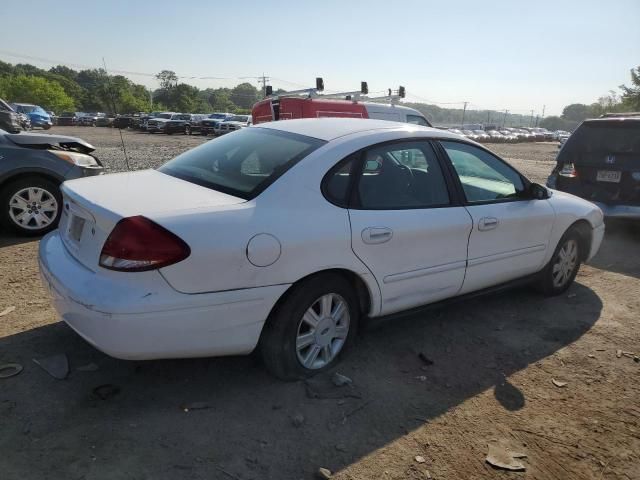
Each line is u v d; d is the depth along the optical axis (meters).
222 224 2.75
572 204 4.87
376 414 2.98
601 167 7.14
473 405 3.13
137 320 2.57
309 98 11.82
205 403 2.96
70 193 3.15
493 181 4.23
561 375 3.55
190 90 107.06
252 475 2.45
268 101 12.66
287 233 2.92
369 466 2.57
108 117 49.31
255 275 2.83
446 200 3.80
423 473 2.54
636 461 2.72
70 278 2.78
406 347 3.82
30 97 85.75
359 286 3.39
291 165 3.15
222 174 3.30
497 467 2.61
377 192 3.42
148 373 3.24
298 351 3.18
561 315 4.57
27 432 2.63
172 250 2.60
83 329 2.69
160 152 19.02
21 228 6.20
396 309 3.58
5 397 2.90
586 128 7.41
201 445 2.63
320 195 3.14
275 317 3.05
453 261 3.80
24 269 5.06
